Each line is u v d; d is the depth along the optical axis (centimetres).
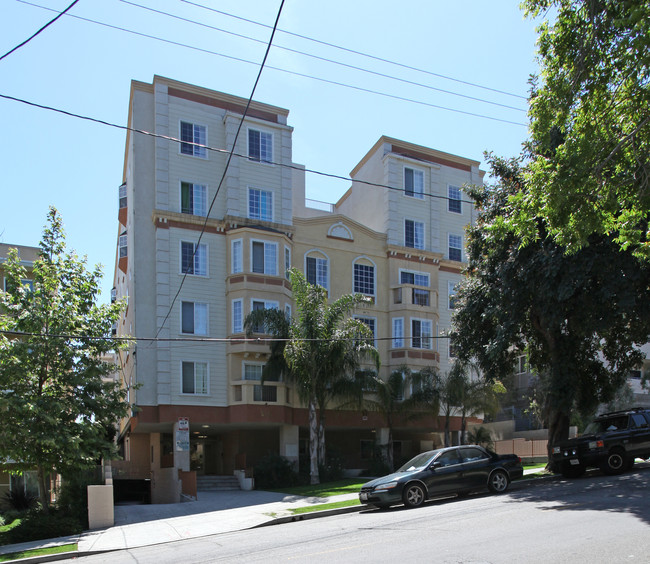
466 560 868
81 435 1819
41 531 1577
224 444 3628
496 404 3322
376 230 3791
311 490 2427
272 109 3366
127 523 1808
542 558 855
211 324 3038
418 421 3600
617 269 1720
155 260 2983
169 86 3108
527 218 1206
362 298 2845
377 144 3869
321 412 2883
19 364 1759
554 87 1123
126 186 3497
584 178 1094
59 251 1948
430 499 1691
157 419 2861
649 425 1967
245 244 3073
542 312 1939
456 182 4009
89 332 1908
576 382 2127
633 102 1088
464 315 2305
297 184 3888
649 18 934
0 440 1697
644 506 1238
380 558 923
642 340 2184
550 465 2152
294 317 3006
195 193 3100
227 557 1056
